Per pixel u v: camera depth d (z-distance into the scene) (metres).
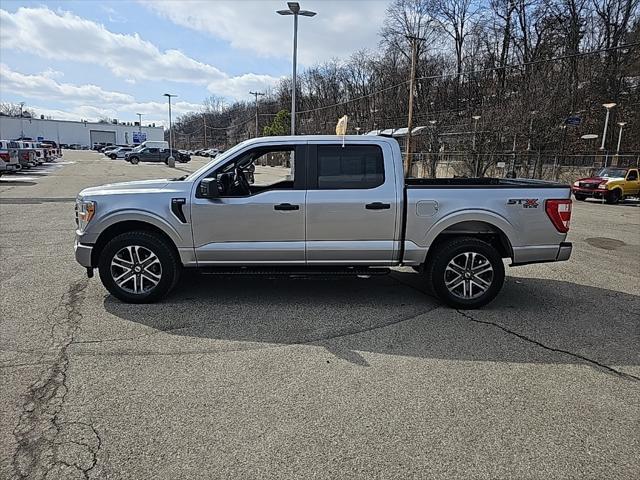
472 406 3.08
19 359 3.65
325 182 4.94
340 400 3.12
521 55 41.66
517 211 4.96
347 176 4.95
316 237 4.95
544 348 4.06
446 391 3.27
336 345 4.05
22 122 105.31
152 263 5.00
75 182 22.08
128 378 3.38
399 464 2.47
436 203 4.93
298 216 4.89
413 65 29.47
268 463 2.47
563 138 31.28
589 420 2.94
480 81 44.28
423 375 3.51
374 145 4.97
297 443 2.64
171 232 4.89
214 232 4.91
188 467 2.43
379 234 4.96
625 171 21.00
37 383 3.27
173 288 5.57
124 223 5.04
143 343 4.01
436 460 2.51
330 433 2.75
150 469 2.40
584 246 9.23
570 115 30.97
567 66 35.38
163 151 48.97
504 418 2.94
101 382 3.31
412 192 4.94
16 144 30.81
